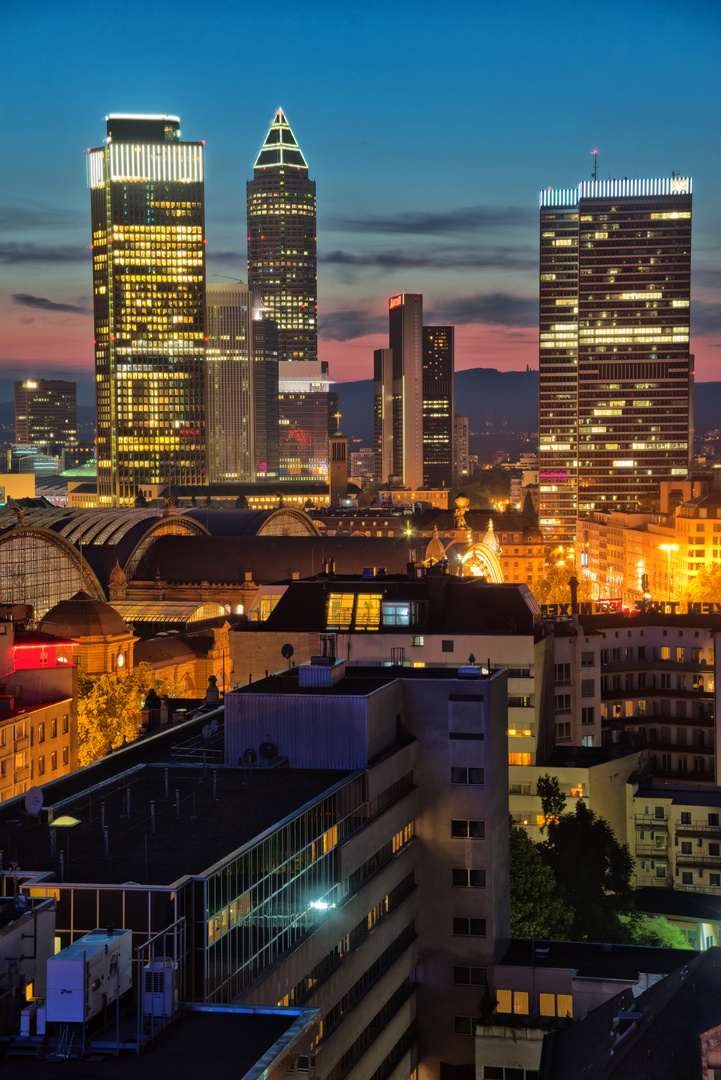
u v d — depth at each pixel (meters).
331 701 86.00
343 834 78.75
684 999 66.56
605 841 128.38
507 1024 88.31
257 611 167.00
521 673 138.38
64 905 57.62
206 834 69.00
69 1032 45.62
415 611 142.12
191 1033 46.94
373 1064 82.19
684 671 185.50
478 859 93.81
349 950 78.94
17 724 136.88
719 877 147.62
